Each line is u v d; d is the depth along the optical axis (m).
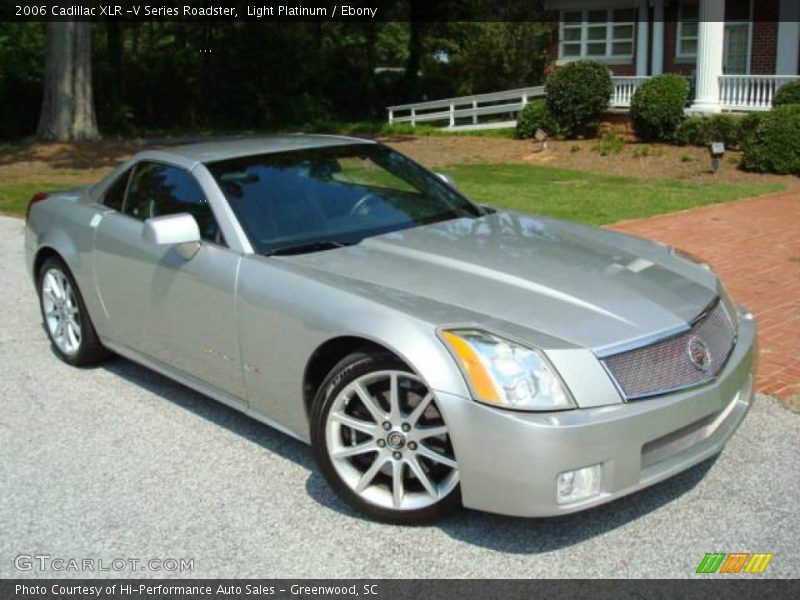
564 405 3.23
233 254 4.27
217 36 31.95
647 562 3.36
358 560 3.42
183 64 32.38
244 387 4.26
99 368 5.70
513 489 3.23
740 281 7.41
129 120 30.55
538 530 3.60
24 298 7.50
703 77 19.61
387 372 3.51
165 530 3.67
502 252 4.20
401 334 3.44
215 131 30.16
